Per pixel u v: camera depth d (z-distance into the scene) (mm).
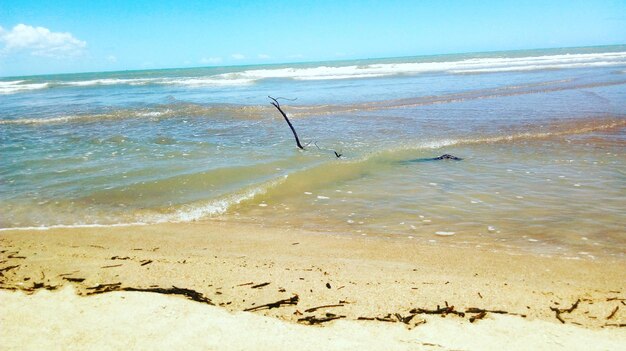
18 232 5695
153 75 60000
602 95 19203
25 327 3322
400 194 7242
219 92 29281
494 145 10867
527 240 5227
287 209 6668
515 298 3764
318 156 9789
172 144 11289
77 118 16594
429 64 51938
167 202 6898
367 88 27609
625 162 8859
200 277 4207
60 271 4355
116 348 3055
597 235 5285
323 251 5035
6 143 11594
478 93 21734
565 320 3396
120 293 3848
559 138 11398
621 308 3576
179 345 3082
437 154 10102
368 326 3320
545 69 39000
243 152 10250
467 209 6422
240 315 3479
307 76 43250
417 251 4992
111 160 9484
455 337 3178
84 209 6586
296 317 3451
